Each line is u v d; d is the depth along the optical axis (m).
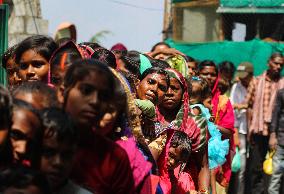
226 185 9.05
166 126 6.29
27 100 3.82
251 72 13.05
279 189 12.64
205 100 8.52
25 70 5.32
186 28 20.92
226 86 11.06
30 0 15.20
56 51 5.05
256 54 18.97
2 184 2.99
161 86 6.07
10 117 3.32
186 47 20.36
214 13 20.48
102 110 3.78
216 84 9.30
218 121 9.01
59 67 4.97
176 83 6.62
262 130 12.98
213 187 8.27
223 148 8.15
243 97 12.82
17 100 3.45
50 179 3.46
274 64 12.98
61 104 3.83
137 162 4.49
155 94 6.05
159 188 5.42
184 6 20.95
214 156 8.05
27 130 3.38
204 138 6.96
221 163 8.14
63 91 3.83
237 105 12.59
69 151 3.48
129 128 4.64
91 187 3.86
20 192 2.99
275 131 12.53
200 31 20.75
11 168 3.06
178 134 6.23
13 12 15.08
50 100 3.85
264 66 18.84
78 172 3.86
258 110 13.03
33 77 5.29
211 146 8.02
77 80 3.72
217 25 20.44
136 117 4.83
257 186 13.05
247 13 19.69
